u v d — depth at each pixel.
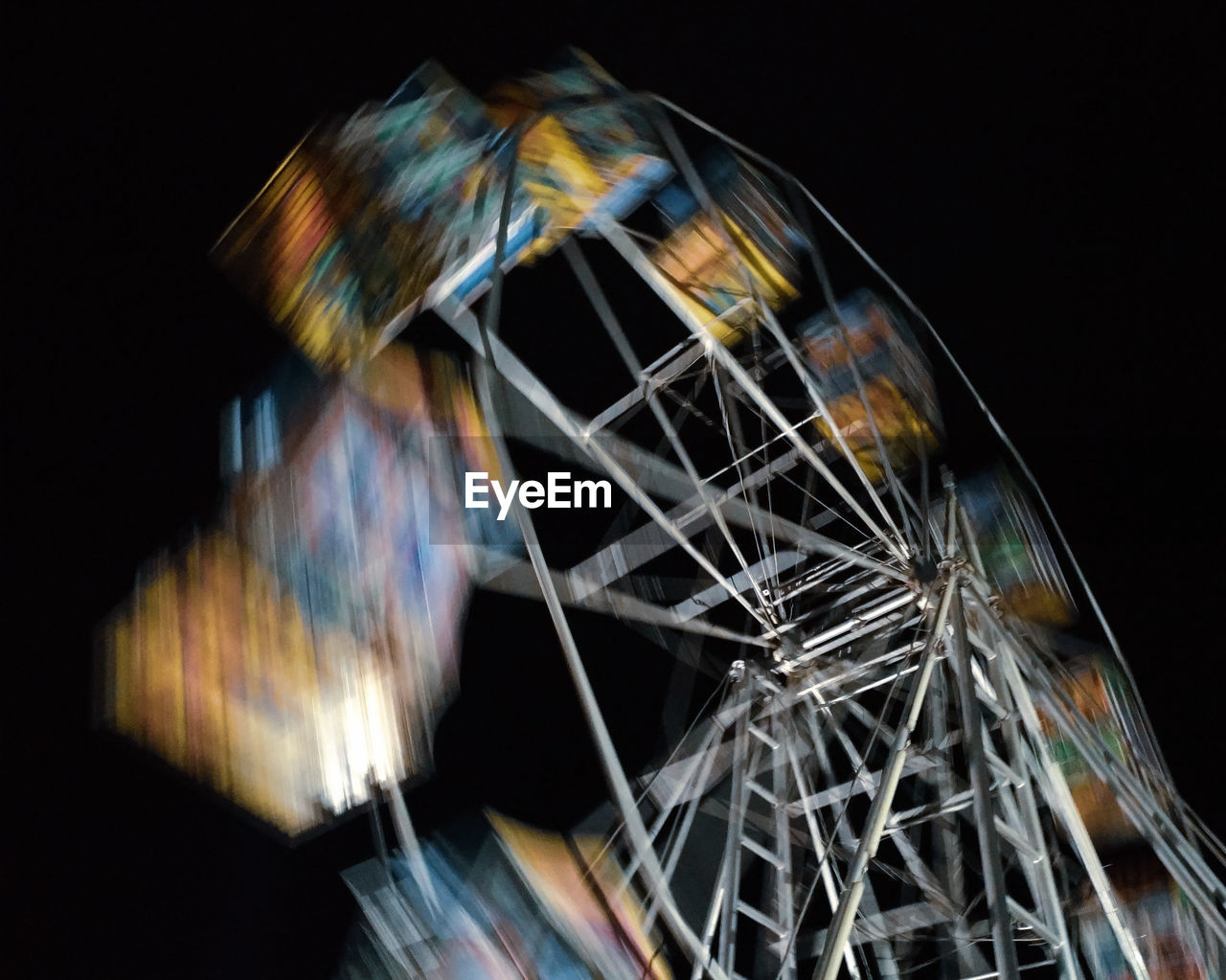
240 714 10.94
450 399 11.97
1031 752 11.40
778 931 11.33
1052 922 10.09
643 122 12.50
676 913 8.41
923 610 12.11
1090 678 13.95
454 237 11.56
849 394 13.65
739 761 12.64
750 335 13.86
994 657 11.88
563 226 12.96
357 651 11.20
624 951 9.41
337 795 10.74
